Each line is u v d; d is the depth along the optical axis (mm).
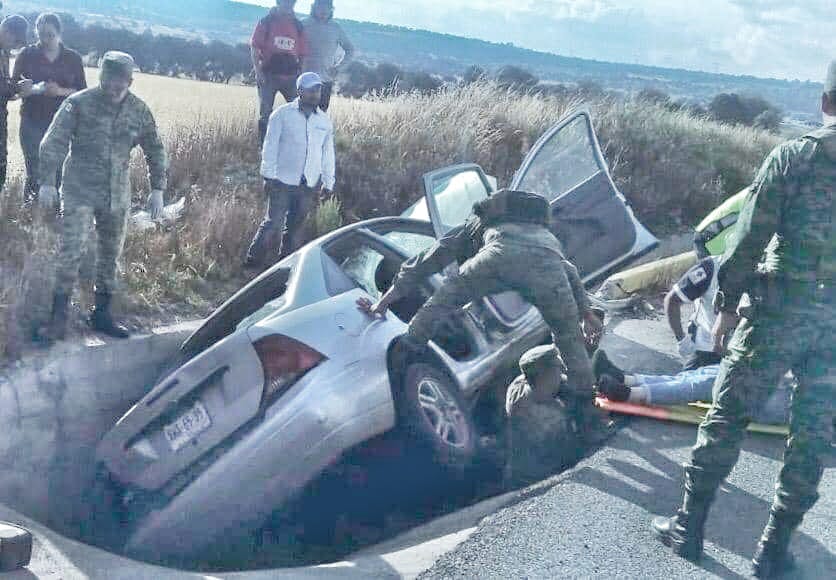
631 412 5484
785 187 3324
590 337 5570
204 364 4336
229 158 10836
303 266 4902
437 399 4887
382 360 4605
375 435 4555
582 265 6148
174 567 4238
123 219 6234
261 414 4203
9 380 5090
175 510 4203
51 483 5016
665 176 13031
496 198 4938
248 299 5051
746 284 3484
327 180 8305
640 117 15078
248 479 4168
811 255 3316
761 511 4211
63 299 5965
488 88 14445
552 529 3928
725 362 3555
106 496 4500
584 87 16281
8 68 7887
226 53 55438
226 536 4324
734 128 17906
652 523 3941
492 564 3590
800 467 3457
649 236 6363
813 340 3363
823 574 3609
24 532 3340
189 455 4242
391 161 11156
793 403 3486
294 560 4457
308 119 8031
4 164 7941
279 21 10000
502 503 4348
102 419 5598
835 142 3279
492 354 5543
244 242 8453
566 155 6250
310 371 4309
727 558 3723
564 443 5035
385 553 3969
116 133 6082
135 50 54906
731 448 3547
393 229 6082
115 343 5961
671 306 5887
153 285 7301
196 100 16641
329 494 4848
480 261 4750
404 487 4828
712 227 6125
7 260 6645
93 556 3578
